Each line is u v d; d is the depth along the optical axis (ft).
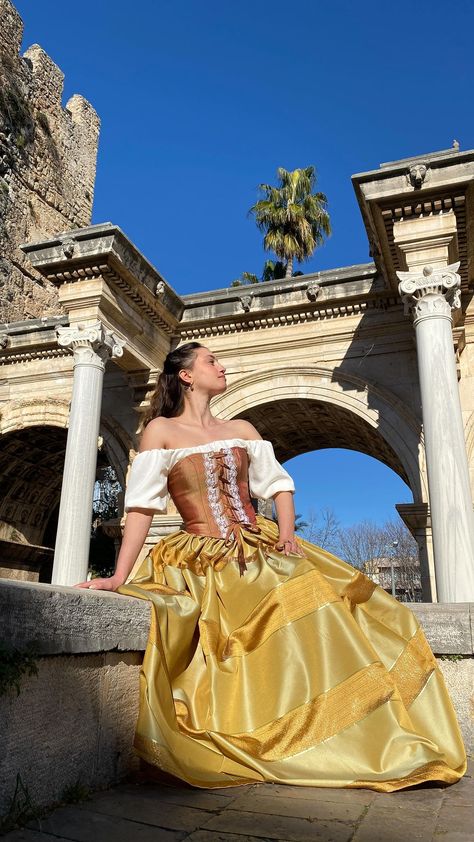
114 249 36.68
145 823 6.05
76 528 34.88
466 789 7.11
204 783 6.86
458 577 26.63
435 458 28.66
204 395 10.70
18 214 81.87
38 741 6.45
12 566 60.95
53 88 95.96
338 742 7.13
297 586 8.26
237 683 7.95
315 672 7.58
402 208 31.09
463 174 29.48
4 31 85.25
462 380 38.04
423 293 31.04
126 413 46.83
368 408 40.34
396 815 6.22
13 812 5.90
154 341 43.98
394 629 8.82
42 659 6.66
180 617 8.27
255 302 43.83
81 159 100.17
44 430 52.08
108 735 7.79
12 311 76.69
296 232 90.22
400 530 157.28
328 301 41.93
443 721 7.89
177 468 9.74
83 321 37.91
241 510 9.59
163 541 9.64
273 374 43.27
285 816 6.17
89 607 7.52
